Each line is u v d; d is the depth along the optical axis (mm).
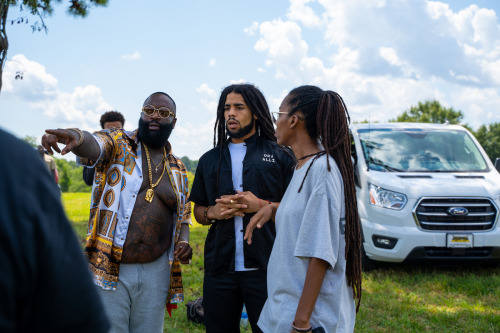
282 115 2203
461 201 6473
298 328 1879
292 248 2018
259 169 3008
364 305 5281
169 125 2893
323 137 2066
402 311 5098
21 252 677
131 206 2742
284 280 2008
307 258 1947
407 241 6367
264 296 2902
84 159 2609
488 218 6488
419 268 7020
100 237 2660
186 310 4914
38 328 735
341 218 2027
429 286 6125
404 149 7492
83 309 772
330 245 1896
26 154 745
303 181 2041
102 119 5973
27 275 691
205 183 3137
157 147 2934
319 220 1924
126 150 2793
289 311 1971
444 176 6914
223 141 3244
